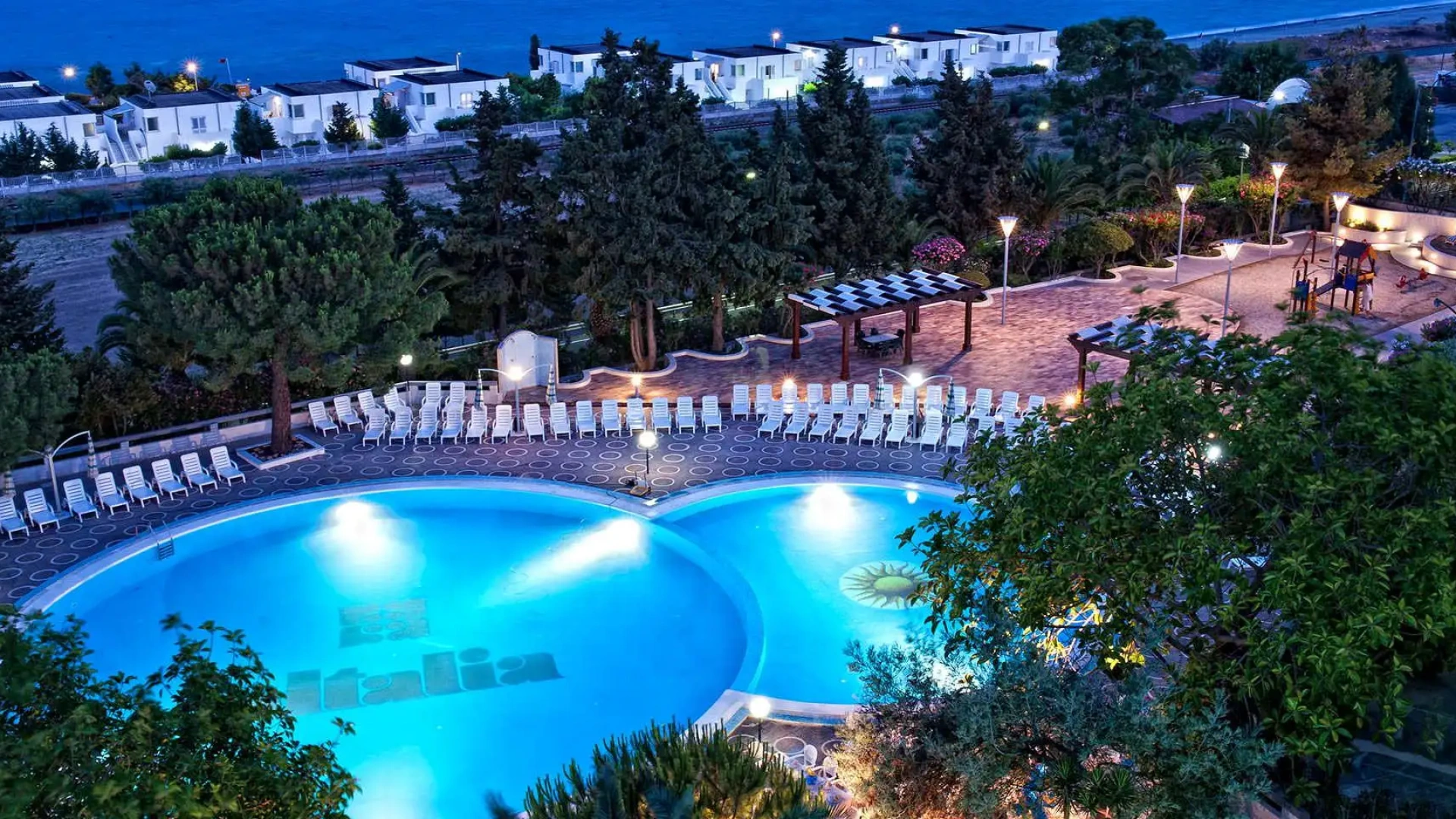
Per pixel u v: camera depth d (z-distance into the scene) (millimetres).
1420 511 13188
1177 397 15375
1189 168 55219
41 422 29266
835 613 25797
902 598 26406
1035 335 43281
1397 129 62062
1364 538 14031
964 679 15055
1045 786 13797
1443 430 13641
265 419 35719
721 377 40062
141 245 31641
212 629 12844
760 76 102375
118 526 29906
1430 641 13672
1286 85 69250
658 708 22781
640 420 35781
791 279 42625
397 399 36281
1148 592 15281
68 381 29734
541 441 35281
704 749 15398
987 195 49375
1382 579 13188
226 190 33656
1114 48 97500
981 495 16875
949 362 40781
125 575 27953
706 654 24641
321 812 12070
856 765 15492
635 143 38938
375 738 21797
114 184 70000
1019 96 96312
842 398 36812
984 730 13969
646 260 37750
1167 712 13828
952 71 49656
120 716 11570
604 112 38531
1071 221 53844
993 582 16406
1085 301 47375
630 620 26016
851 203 46031
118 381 33875
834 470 32625
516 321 42906
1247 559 15344
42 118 76500
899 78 104688
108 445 33781
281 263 32344
